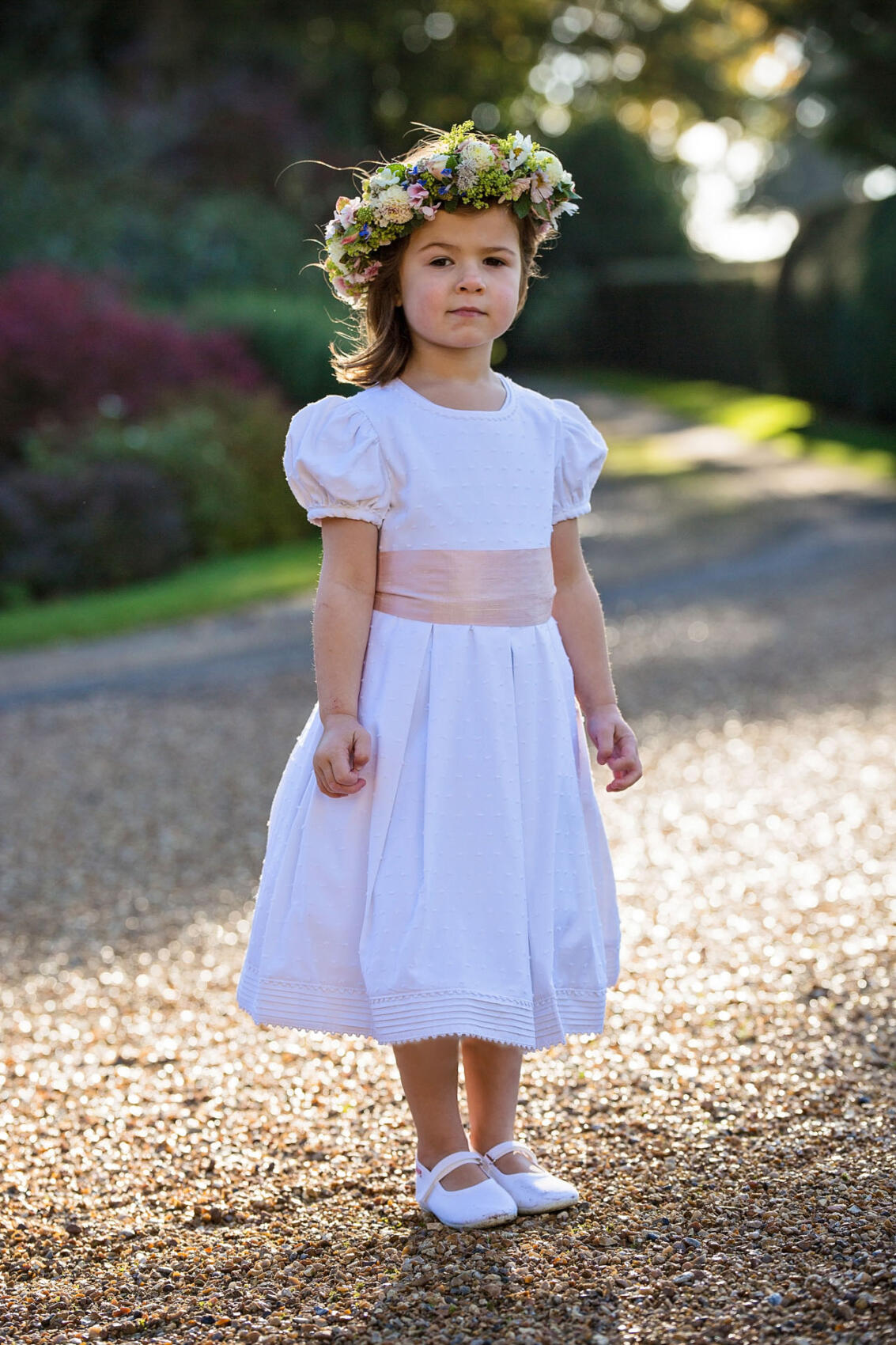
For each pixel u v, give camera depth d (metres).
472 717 2.07
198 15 20.69
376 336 2.23
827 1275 1.85
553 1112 2.52
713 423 22.36
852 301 18.20
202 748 5.98
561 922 2.11
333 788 2.03
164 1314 1.91
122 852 4.61
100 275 15.60
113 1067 2.90
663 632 8.27
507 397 2.22
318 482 2.09
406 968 1.98
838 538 11.47
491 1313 1.82
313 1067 2.80
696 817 4.61
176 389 12.53
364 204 2.12
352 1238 2.10
